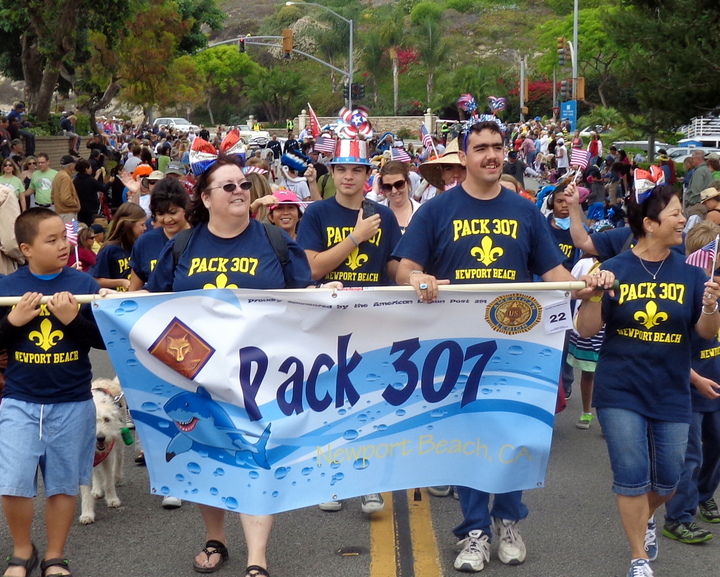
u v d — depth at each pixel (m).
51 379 4.54
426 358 4.58
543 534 5.32
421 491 6.16
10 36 42.25
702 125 40.31
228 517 5.66
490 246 4.64
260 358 4.43
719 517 5.59
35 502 5.98
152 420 4.51
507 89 79.75
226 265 4.54
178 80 46.56
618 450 4.49
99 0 29.48
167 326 4.41
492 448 4.65
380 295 4.47
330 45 93.44
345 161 5.61
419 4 108.94
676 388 4.53
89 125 39.97
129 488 6.29
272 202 6.14
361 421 4.58
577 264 6.79
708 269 4.63
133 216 6.77
